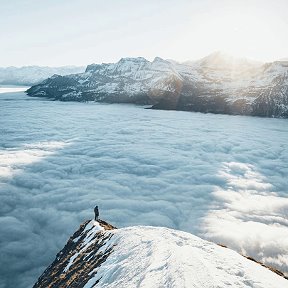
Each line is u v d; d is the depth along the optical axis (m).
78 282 17.25
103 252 19.44
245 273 12.48
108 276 15.24
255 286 11.42
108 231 23.12
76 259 21.28
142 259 15.00
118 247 18.67
